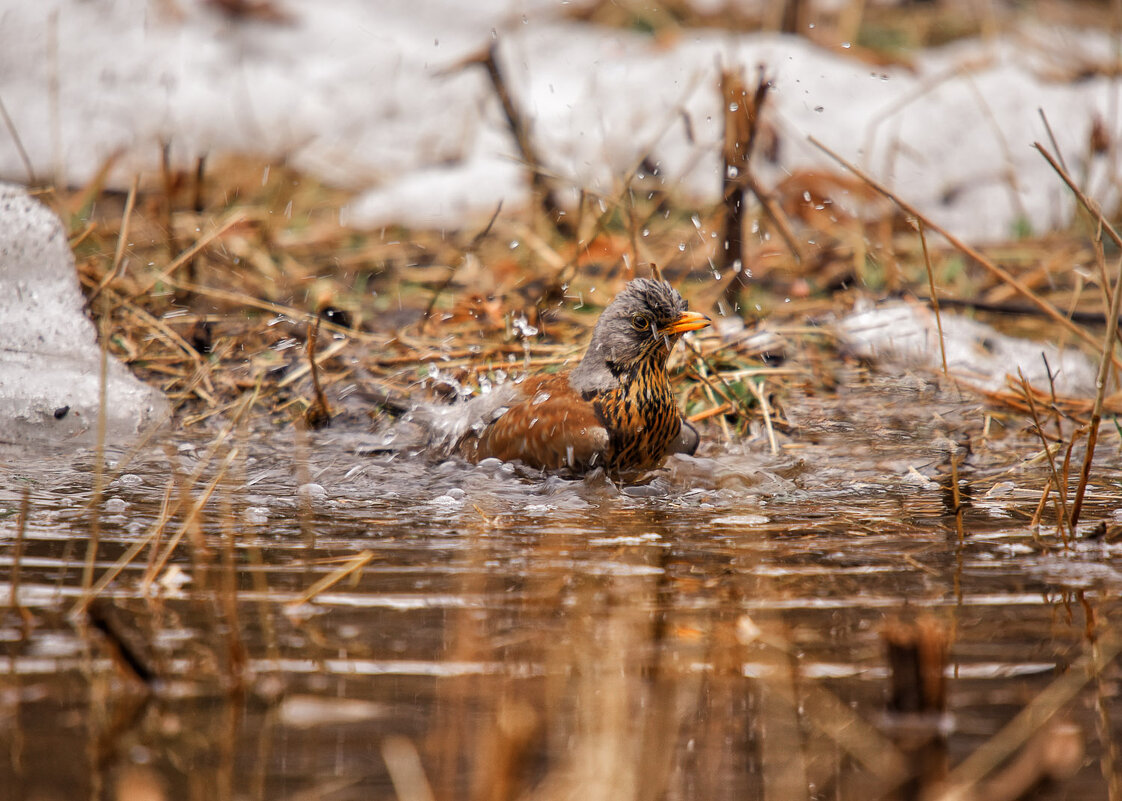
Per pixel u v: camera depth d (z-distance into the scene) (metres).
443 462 9.62
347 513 7.90
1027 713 4.70
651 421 9.44
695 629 5.56
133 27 19.94
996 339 12.09
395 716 4.61
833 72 18.38
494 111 19.36
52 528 7.32
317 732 4.48
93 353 10.83
